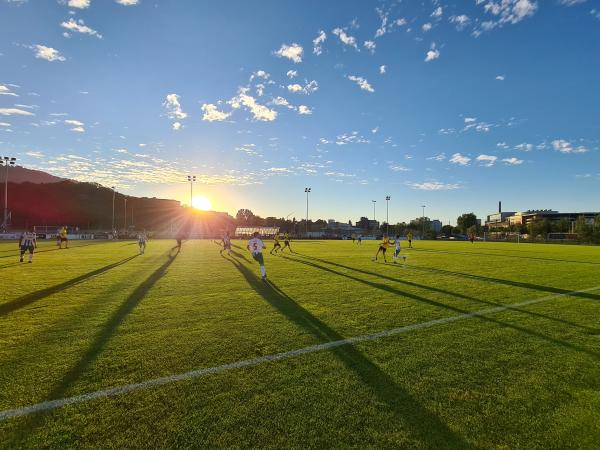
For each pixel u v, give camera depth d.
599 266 18.27
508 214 162.25
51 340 5.68
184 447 3.07
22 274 13.20
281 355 5.16
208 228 139.75
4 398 3.81
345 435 3.28
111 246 34.78
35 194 133.12
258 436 3.24
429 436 3.28
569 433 3.37
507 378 4.52
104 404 3.73
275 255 24.70
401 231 120.00
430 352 5.37
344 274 14.01
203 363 4.84
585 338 6.12
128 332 6.16
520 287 11.21
